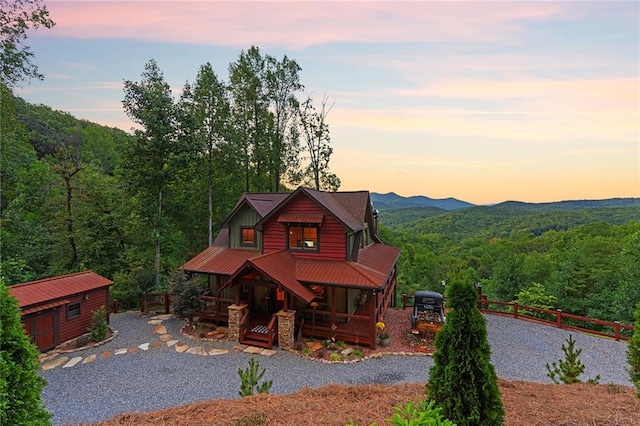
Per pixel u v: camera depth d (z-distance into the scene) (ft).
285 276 44.73
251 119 93.15
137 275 65.82
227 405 21.53
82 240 72.59
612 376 35.96
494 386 15.75
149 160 72.59
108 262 75.61
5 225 60.08
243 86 90.48
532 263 103.60
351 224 50.80
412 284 146.61
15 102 63.05
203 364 38.01
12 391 13.57
